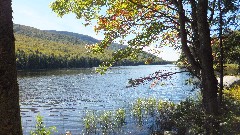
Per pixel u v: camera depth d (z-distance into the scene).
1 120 5.66
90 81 98.94
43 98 54.97
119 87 77.44
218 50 17.62
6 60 5.71
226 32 15.92
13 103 5.79
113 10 13.62
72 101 50.28
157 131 21.36
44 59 196.38
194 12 13.14
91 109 40.56
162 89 69.00
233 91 25.58
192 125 12.69
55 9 14.08
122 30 13.74
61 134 25.81
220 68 17.23
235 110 15.52
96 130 25.22
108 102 47.69
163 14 13.15
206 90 12.30
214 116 11.75
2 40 5.67
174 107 26.09
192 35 13.82
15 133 5.82
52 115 36.84
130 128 25.28
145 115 29.41
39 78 107.81
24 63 177.75
